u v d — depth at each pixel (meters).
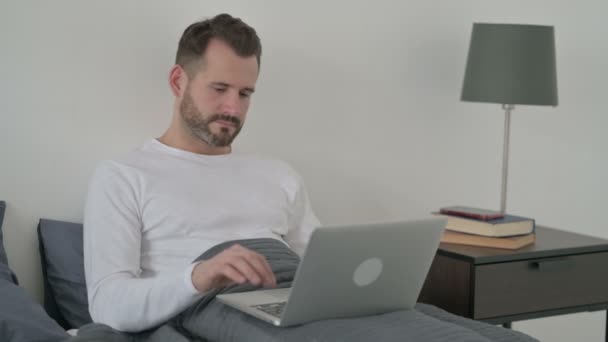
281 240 2.04
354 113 2.57
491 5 2.79
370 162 2.62
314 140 2.51
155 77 2.22
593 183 3.11
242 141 2.38
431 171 2.74
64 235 2.03
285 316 1.46
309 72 2.47
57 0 2.07
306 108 2.48
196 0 2.27
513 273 2.17
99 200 1.84
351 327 1.47
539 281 2.21
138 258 1.83
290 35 2.43
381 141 2.63
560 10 2.95
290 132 2.46
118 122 2.18
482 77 2.40
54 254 2.00
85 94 2.12
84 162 2.14
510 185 2.93
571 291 2.26
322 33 2.48
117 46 2.16
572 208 3.08
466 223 2.29
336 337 1.43
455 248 2.22
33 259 2.07
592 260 2.29
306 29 2.46
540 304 2.21
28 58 2.04
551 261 2.21
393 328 1.47
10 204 2.05
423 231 1.55
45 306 2.02
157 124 2.24
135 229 1.85
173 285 1.60
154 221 1.88
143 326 1.65
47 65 2.07
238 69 1.96
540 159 2.98
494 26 2.39
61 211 2.12
